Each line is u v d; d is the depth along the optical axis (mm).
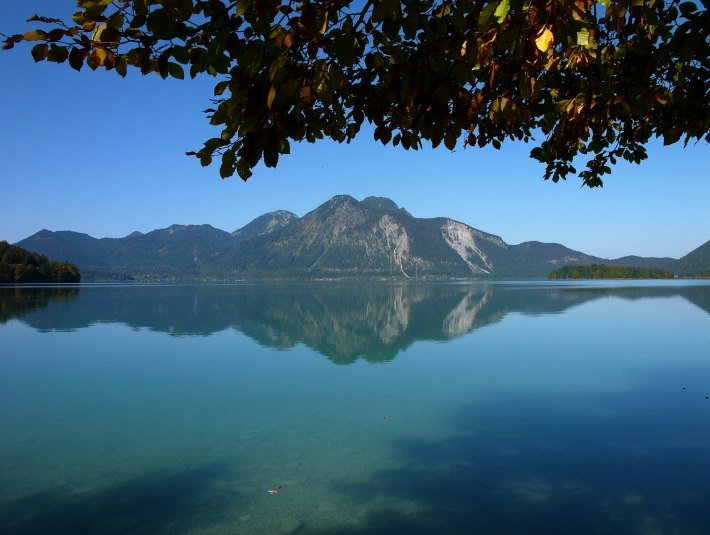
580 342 24500
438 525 7051
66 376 17312
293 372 17797
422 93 3043
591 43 3980
